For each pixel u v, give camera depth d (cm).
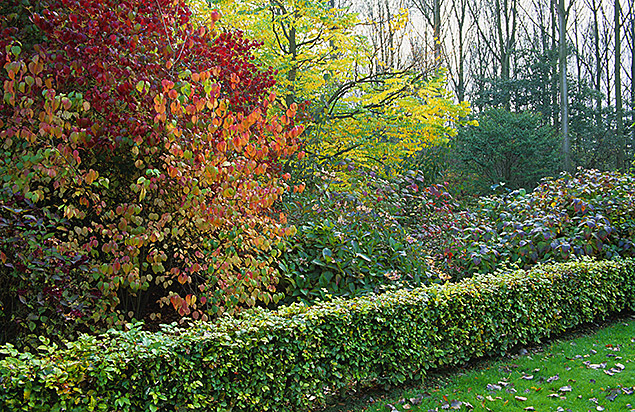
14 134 384
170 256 482
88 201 412
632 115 2388
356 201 622
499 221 809
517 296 527
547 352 524
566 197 812
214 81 416
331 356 378
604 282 645
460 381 436
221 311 421
